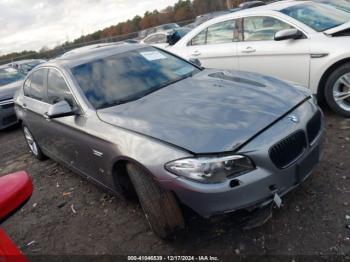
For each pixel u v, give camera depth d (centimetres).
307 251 260
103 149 321
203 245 289
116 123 316
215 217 263
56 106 354
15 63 1598
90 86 378
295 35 490
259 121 277
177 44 670
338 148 394
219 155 251
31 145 573
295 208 305
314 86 489
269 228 290
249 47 552
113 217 357
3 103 809
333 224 279
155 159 268
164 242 302
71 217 378
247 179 251
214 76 392
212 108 301
